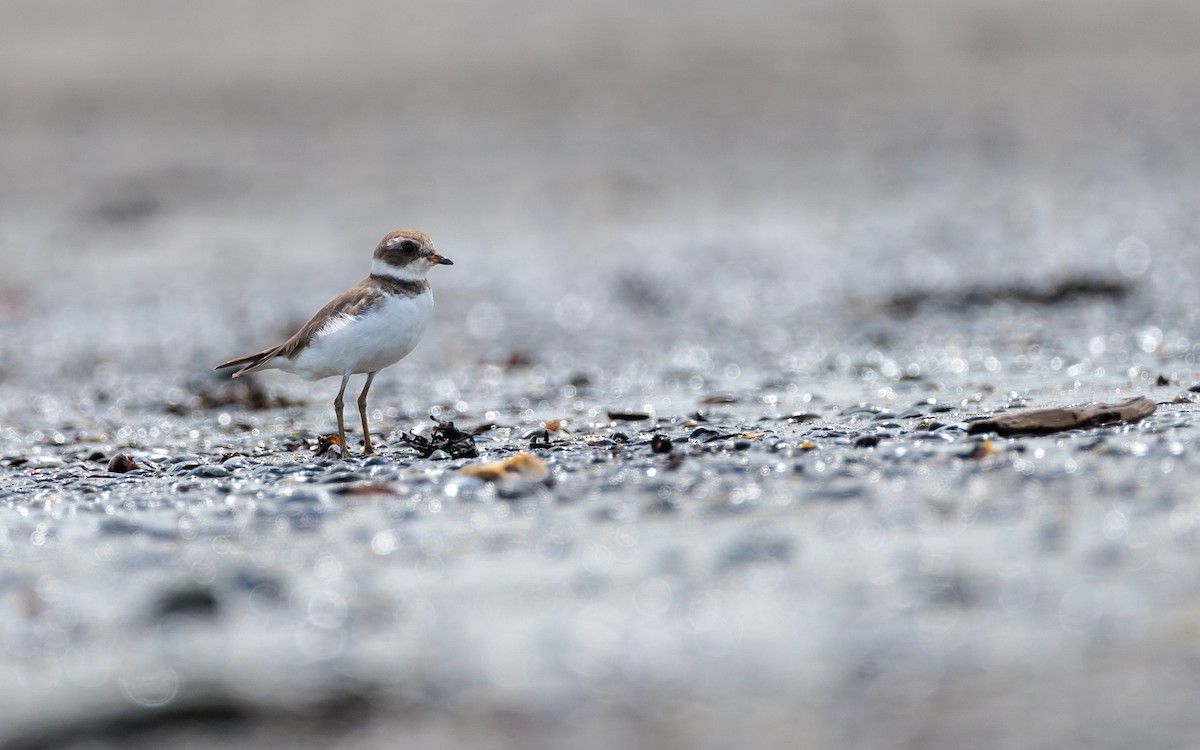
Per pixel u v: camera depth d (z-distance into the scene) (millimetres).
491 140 34906
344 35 44906
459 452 9086
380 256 9539
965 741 3920
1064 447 7660
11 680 4680
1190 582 5020
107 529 7039
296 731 4195
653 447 8570
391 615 5242
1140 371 12156
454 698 4406
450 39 43938
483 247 26938
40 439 11812
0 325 22172
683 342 17266
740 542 6031
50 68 42219
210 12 48000
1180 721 3934
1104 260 20250
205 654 4852
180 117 37781
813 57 41781
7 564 6336
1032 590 5082
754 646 4746
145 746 4152
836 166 32125
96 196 31906
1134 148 32219
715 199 29797
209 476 8727
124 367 17672
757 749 3951
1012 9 46500
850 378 13328
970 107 36906
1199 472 6738
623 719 4203
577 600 5344
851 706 4211
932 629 4793
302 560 6137
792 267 22938
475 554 6102
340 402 9539
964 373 13047
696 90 38531
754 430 9664
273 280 25000
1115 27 44500
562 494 7316
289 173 33000
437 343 18594
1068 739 3883
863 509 6527
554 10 46812
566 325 19562
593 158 33125
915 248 23625
